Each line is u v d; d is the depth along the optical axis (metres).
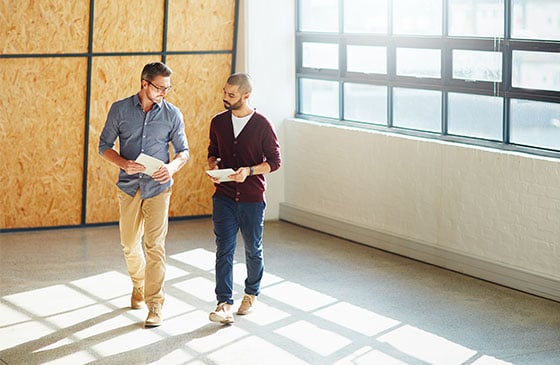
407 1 8.44
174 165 6.31
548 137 7.15
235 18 9.90
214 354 5.87
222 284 6.42
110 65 9.57
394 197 8.54
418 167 8.22
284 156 10.02
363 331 6.30
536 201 7.09
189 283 7.60
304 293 7.25
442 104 8.10
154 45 9.69
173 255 8.62
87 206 9.90
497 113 7.60
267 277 7.74
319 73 9.65
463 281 7.53
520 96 7.32
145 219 6.37
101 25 9.41
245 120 6.38
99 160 9.80
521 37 7.29
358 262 8.21
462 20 7.85
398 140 8.43
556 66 6.99
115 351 5.96
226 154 6.43
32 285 7.60
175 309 6.86
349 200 9.13
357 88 9.18
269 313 6.72
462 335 6.18
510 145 7.45
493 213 7.48
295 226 9.78
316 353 5.87
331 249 8.72
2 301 7.14
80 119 9.62
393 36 8.57
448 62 8.01
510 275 7.29
